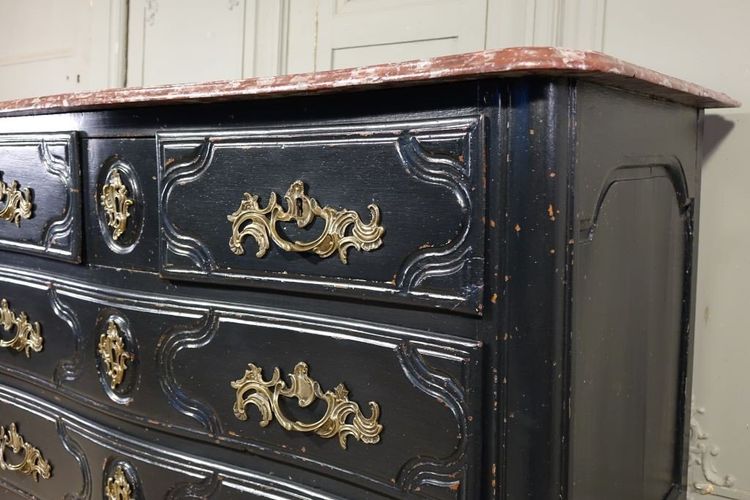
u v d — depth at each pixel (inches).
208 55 65.4
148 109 35.1
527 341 26.0
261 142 31.2
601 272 29.5
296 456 32.0
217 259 33.1
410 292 27.9
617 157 30.4
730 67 43.1
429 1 53.1
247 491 33.8
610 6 46.1
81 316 39.6
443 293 27.2
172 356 35.5
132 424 38.2
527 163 25.4
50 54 78.4
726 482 45.3
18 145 42.4
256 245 31.8
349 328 29.9
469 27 51.3
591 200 27.9
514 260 25.9
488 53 24.2
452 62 24.7
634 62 45.5
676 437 42.3
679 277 40.9
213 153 32.8
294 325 31.4
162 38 68.6
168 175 34.3
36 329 42.8
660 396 39.0
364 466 30.0
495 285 26.3
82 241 39.1
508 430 26.5
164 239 34.8
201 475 35.3
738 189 43.9
